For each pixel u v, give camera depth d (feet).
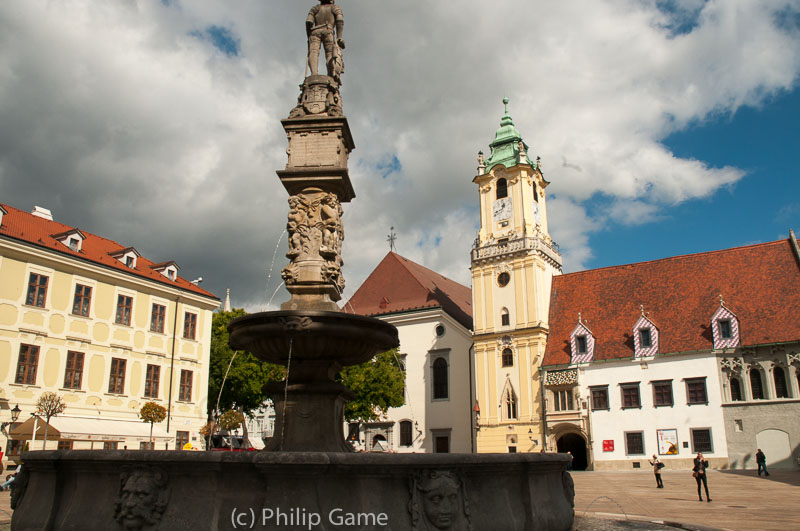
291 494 21.75
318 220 39.55
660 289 180.96
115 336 131.85
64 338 121.49
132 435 126.41
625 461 161.17
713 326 158.92
